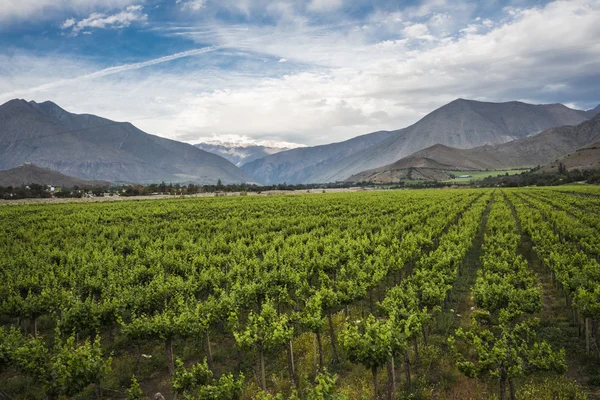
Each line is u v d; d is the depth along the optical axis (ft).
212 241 128.26
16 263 99.45
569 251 91.50
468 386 48.14
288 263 88.94
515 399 44.32
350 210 225.97
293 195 402.11
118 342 65.41
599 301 55.21
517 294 61.77
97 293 79.20
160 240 132.16
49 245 125.70
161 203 294.87
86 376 41.16
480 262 109.81
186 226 169.89
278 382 51.37
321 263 88.22
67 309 63.82
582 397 43.42
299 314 58.49
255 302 72.08
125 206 267.18
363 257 101.76
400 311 55.47
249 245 124.57
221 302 62.13
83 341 67.36
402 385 49.49
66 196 458.09
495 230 135.54
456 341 60.08
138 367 56.80
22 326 74.38
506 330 50.34
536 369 46.91
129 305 66.13
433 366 53.78
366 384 49.62
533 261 110.32
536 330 63.31
